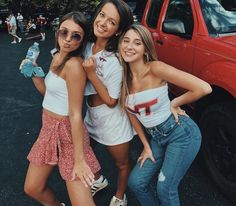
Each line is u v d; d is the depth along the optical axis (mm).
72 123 2178
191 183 3428
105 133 2510
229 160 3125
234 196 3078
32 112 5410
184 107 4070
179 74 2170
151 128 2365
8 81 7238
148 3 4844
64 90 2189
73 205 2309
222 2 3732
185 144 2309
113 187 3377
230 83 2943
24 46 12305
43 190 2514
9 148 4234
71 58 2143
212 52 3258
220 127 3139
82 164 2223
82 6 19609
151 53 2225
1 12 19047
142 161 2473
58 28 2178
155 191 3254
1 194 3336
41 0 21109
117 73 2258
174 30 3664
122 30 2260
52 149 2299
